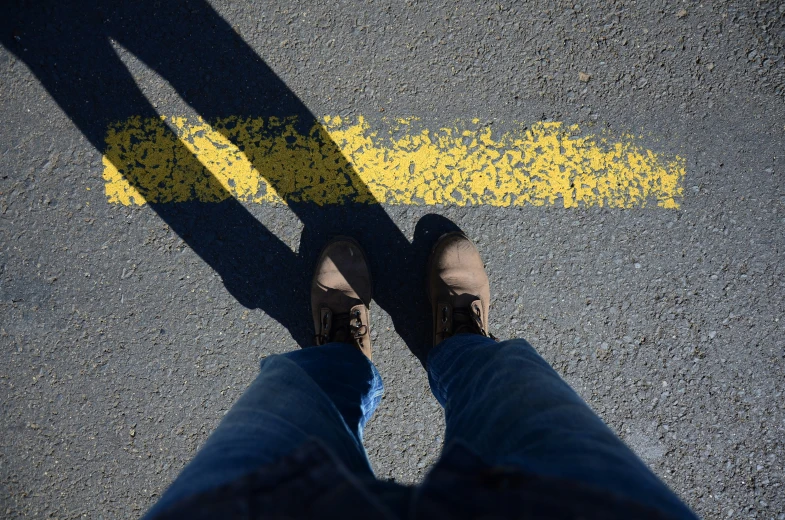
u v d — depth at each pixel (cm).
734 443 206
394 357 203
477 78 199
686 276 202
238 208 199
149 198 198
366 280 197
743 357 204
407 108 199
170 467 203
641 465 96
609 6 198
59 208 198
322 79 198
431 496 70
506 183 201
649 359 204
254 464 95
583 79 199
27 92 196
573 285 202
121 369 202
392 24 197
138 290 200
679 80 199
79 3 194
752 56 199
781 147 201
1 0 194
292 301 201
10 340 201
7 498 204
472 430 121
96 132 197
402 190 201
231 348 202
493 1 197
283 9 196
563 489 70
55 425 202
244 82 197
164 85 196
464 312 194
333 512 69
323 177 200
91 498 204
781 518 205
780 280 203
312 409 125
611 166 201
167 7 195
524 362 133
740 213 201
